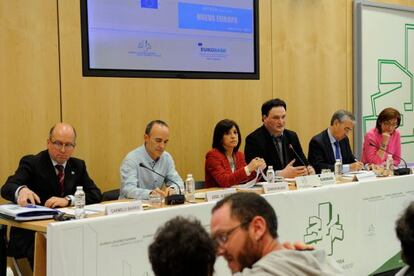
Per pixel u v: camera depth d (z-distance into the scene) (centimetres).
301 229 322
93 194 338
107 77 435
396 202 377
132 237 254
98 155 432
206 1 486
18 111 395
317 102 572
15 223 255
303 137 561
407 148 639
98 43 430
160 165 369
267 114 425
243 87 514
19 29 395
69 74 417
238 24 507
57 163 329
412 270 139
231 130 392
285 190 321
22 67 396
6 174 391
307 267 137
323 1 574
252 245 141
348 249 348
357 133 595
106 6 432
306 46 562
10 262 306
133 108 448
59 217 250
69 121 418
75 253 235
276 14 537
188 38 476
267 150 423
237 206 142
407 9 638
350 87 599
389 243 373
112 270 246
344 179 374
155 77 459
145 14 452
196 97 484
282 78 544
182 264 108
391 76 626
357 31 595
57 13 411
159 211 264
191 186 314
